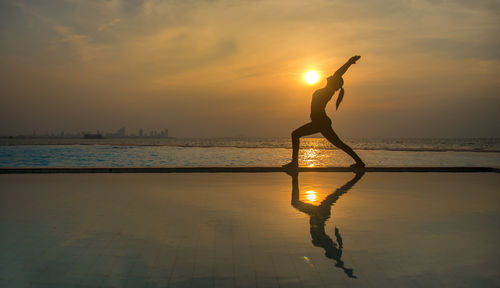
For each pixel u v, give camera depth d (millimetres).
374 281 2637
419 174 8930
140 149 45750
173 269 2840
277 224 4145
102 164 20641
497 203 5375
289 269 2854
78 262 2973
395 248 3344
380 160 24969
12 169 8742
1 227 3973
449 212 4781
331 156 30219
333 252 3232
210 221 4270
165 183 7262
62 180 7637
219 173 8977
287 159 25094
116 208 4945
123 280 2635
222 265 2926
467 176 8609
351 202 5406
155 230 3885
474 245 3439
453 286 2555
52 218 4383
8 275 2719
